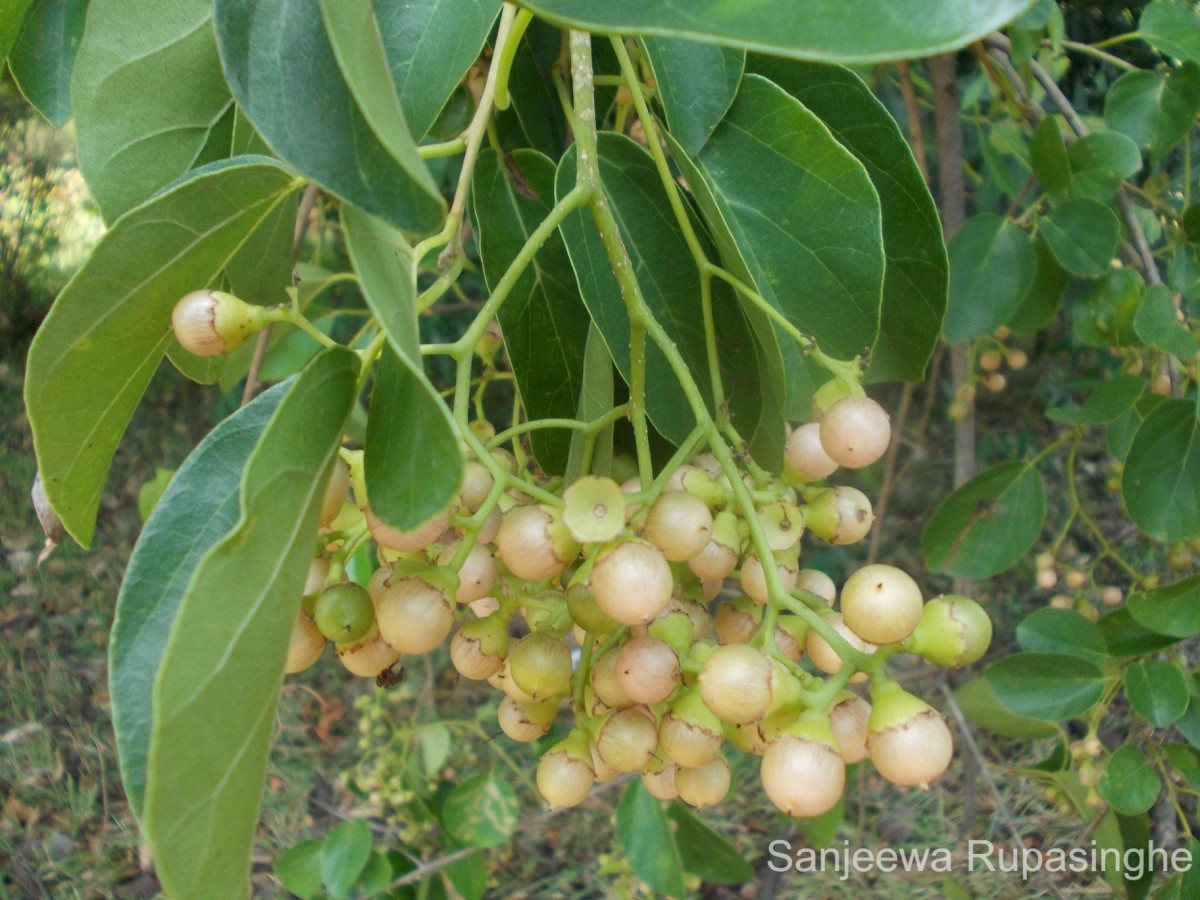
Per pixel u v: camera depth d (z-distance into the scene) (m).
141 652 0.15
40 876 0.60
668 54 0.21
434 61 0.18
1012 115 0.39
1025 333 0.37
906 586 0.15
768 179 0.21
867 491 0.67
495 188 0.25
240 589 0.12
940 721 0.15
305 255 0.70
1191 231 0.31
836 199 0.20
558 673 0.17
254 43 0.14
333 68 0.14
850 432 0.18
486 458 0.16
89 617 0.77
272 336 0.38
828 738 0.15
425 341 0.75
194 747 0.12
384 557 0.17
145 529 0.16
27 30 0.26
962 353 0.43
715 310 0.23
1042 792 0.58
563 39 0.26
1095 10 0.41
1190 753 0.33
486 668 0.17
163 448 0.89
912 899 0.55
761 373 0.23
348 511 0.18
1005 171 0.45
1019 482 0.35
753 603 0.19
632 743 0.16
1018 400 0.77
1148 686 0.31
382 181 0.13
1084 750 0.36
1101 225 0.30
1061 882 0.54
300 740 0.70
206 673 0.12
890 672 0.56
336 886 0.45
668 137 0.21
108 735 0.69
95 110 0.19
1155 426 0.28
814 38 0.10
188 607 0.12
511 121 0.26
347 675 0.74
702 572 0.18
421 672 0.71
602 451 0.23
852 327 0.21
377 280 0.13
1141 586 0.38
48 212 0.92
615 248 0.18
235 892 0.13
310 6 0.14
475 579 0.16
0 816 0.63
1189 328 0.33
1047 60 0.42
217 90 0.20
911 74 0.49
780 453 0.23
